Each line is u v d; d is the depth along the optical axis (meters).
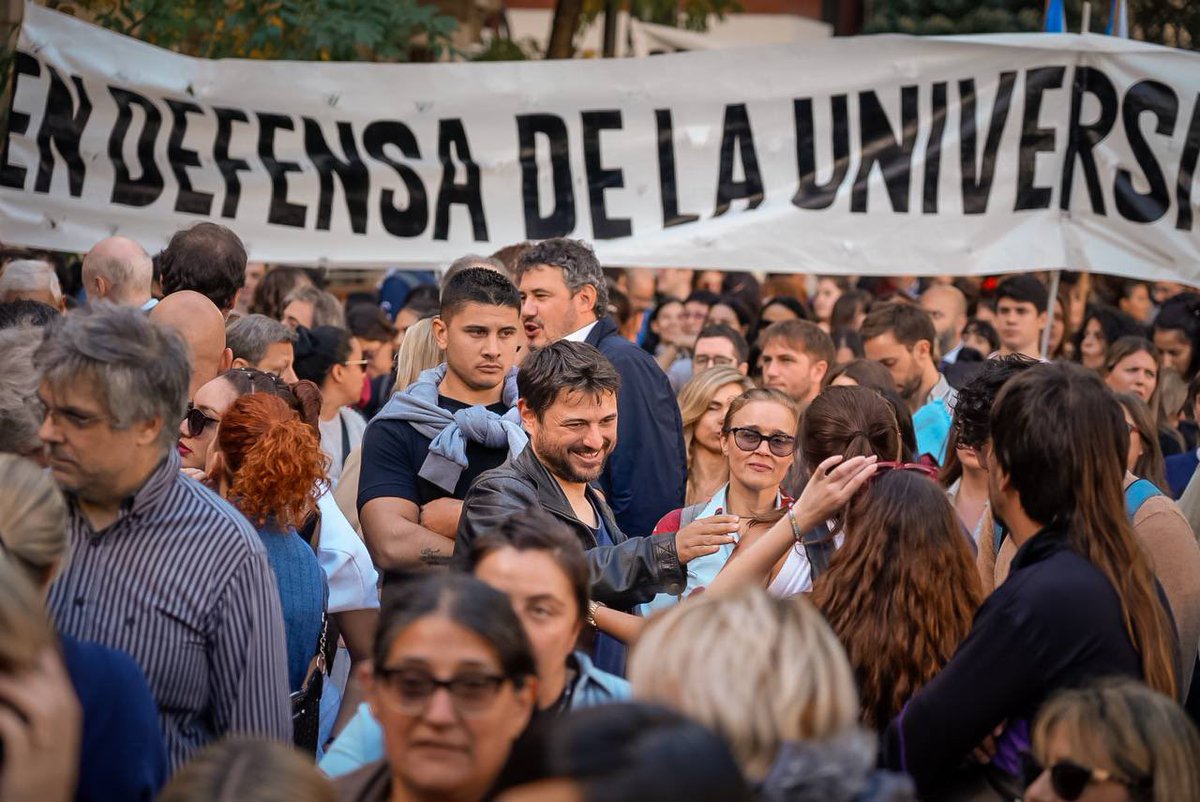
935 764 3.25
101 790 2.78
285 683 3.40
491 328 5.13
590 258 5.89
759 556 3.81
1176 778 2.80
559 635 3.04
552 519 3.21
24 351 3.73
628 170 7.17
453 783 2.52
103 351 3.09
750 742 2.22
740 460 4.58
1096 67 6.84
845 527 3.81
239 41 10.58
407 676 2.52
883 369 6.07
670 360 9.86
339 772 3.00
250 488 3.98
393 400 5.17
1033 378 3.28
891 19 17.22
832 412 4.29
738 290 10.91
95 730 2.79
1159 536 4.27
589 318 5.87
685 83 7.10
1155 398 7.62
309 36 10.32
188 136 7.11
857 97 7.04
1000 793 3.27
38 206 6.93
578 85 7.14
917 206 7.04
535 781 1.75
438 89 7.16
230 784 2.19
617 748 1.73
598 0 16.12
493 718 2.53
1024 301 8.09
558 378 4.26
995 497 3.38
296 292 8.35
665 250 7.13
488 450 5.04
